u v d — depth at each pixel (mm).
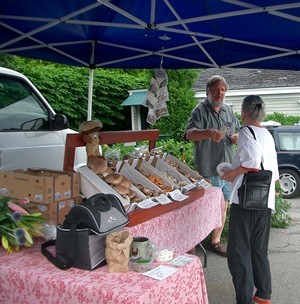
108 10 3877
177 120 13891
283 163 9070
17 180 2588
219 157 4547
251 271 3188
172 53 5035
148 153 3941
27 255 2246
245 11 3311
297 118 14641
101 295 1777
